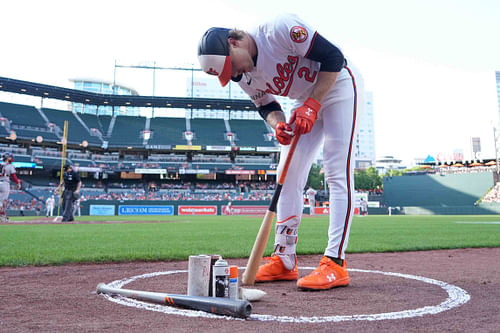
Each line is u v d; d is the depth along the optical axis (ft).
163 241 21.48
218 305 5.89
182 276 10.34
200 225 43.73
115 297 7.40
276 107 10.46
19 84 136.56
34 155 132.87
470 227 39.75
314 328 5.22
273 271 10.00
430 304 6.79
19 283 9.22
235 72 8.50
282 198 10.18
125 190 143.74
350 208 9.12
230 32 8.19
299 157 9.98
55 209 110.63
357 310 6.39
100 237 24.26
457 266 12.64
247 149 155.12
